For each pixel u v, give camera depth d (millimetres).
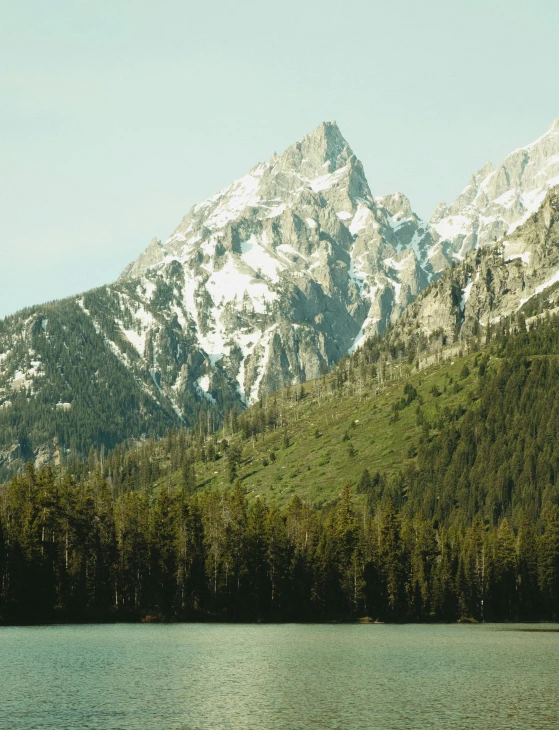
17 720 106000
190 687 127000
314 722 107250
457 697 122625
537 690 127938
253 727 104688
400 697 122375
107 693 121312
